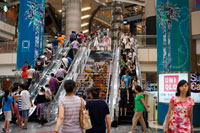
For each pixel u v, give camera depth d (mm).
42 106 10109
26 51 16297
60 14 40312
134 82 12055
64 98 3863
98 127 4012
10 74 21672
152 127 10273
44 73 14055
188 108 4133
